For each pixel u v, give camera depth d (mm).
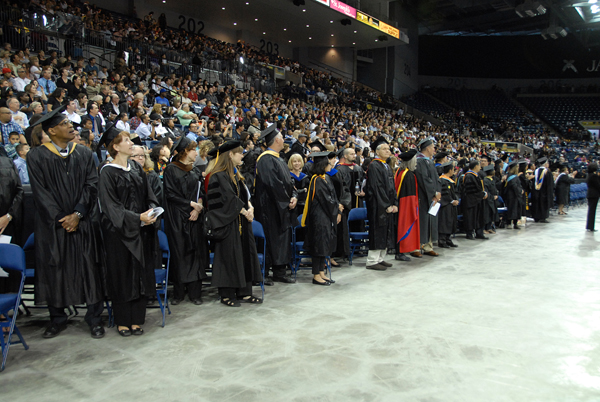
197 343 3334
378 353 3117
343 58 31297
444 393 2562
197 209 4324
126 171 3564
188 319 3914
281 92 21391
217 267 4230
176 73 15891
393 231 6250
